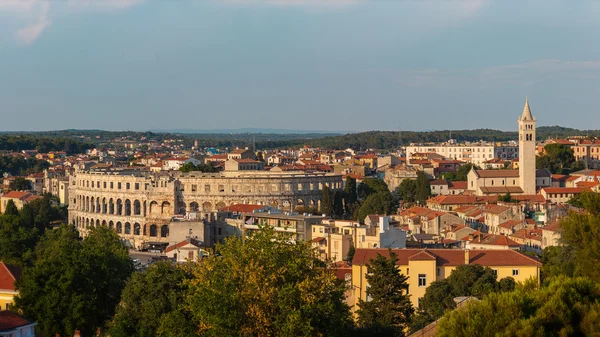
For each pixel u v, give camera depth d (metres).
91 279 161.00
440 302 148.38
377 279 146.50
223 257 130.62
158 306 140.75
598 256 123.62
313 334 118.81
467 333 96.56
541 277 161.38
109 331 148.38
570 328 94.50
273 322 116.75
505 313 96.44
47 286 156.75
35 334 154.88
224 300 115.06
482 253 166.00
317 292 119.75
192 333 124.00
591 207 134.25
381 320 140.75
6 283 173.50
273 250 125.88
